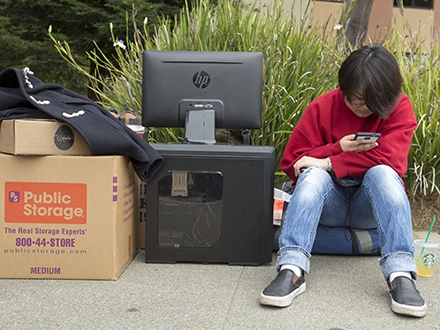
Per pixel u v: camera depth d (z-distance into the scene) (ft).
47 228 6.86
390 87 6.53
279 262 6.44
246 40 10.83
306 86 10.75
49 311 5.87
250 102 8.14
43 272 6.92
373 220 7.81
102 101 12.29
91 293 6.45
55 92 7.14
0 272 6.90
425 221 10.45
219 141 10.12
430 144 10.58
